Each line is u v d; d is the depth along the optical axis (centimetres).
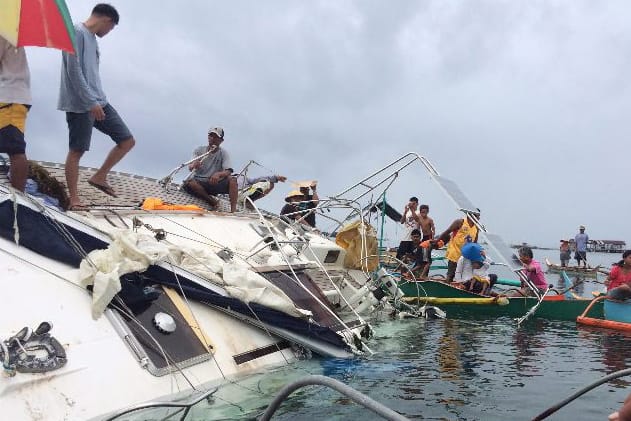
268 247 869
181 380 501
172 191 1080
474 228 1404
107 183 921
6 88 577
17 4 524
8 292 456
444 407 532
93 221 654
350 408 506
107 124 793
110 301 507
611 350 812
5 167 716
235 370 565
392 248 1856
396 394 567
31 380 392
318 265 904
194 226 833
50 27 542
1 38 569
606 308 1048
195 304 607
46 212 541
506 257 1134
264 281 655
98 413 414
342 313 922
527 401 556
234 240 854
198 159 1089
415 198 1653
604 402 557
